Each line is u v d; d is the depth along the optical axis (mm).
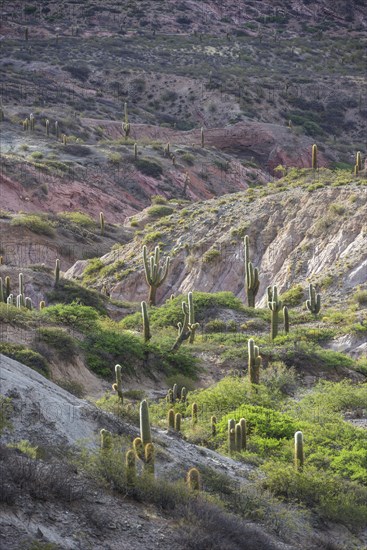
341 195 97438
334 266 86438
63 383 45219
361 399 51812
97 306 82875
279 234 97500
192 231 104062
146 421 28891
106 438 28359
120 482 26156
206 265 97562
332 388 53469
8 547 20953
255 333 72875
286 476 32125
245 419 38688
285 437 39250
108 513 24594
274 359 61719
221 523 25578
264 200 103312
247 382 48906
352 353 67812
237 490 30250
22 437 27453
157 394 52969
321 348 67312
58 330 52906
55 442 27875
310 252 92688
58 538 22438
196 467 31047
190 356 61219
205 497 27531
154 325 73875
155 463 30172
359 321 72375
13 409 28406
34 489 23594
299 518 30422
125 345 57094
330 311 77812
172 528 24828
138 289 98812
